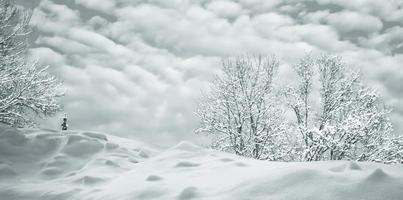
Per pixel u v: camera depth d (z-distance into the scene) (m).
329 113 14.70
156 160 6.93
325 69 15.45
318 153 13.32
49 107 11.68
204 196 4.50
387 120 14.27
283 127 14.24
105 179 6.36
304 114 15.06
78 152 8.20
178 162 6.48
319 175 4.24
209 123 14.91
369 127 13.54
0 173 6.86
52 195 5.52
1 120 11.59
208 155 7.04
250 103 14.55
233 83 14.82
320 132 12.77
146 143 10.27
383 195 3.63
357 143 13.84
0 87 10.85
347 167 4.50
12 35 11.27
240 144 14.60
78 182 6.34
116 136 10.76
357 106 14.84
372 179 3.91
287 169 4.59
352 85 15.23
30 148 8.23
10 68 10.79
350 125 12.84
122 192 5.15
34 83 10.91
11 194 5.64
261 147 14.52
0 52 11.09
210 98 15.13
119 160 7.78
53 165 7.46
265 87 15.02
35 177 6.99
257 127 14.72
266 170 5.12
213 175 5.52
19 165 7.49
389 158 13.73
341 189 3.86
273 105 14.96
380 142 14.05
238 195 4.25
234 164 6.02
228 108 14.76
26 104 11.32
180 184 5.14
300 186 4.09
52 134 9.03
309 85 15.39
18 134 8.55
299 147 13.94
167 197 4.70
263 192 4.17
